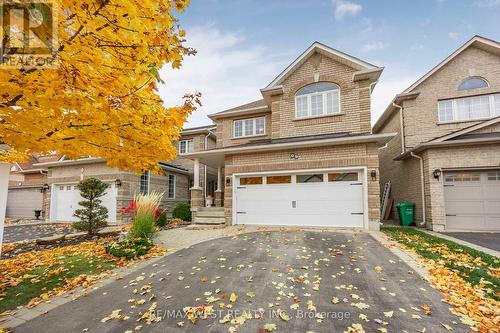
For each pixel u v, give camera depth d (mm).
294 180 10383
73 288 4387
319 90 12094
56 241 8398
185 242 7766
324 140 9500
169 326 3096
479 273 4570
